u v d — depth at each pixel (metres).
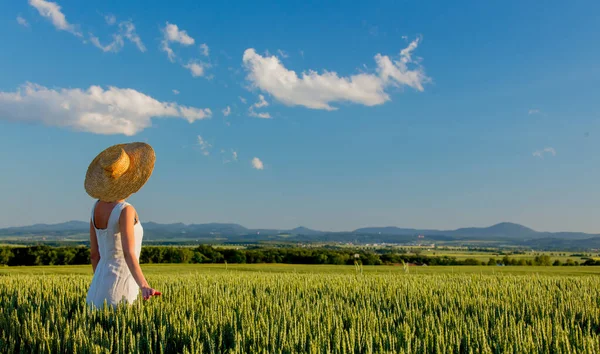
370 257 60.56
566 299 8.08
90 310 5.32
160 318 5.08
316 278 12.65
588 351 4.17
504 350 4.25
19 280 10.42
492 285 10.36
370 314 5.64
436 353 4.38
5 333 4.75
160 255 57.47
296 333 4.49
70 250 51.91
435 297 7.85
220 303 6.44
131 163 5.68
